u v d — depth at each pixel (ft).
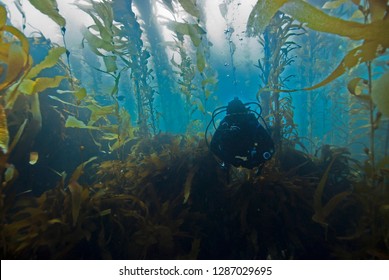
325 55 26.32
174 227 9.96
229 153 10.21
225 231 10.69
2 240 7.59
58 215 9.04
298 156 13.25
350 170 12.84
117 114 11.30
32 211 8.50
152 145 18.60
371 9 6.27
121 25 19.06
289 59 12.05
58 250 8.37
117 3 17.60
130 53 17.94
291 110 13.55
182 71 18.28
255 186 10.75
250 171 11.15
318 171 12.45
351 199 10.33
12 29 6.21
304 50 24.85
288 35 11.18
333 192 11.20
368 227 8.82
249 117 10.39
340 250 9.08
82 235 8.52
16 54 5.83
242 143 10.05
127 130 12.46
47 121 14.53
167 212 10.66
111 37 11.10
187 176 11.91
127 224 9.71
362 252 8.45
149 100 19.21
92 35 10.43
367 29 5.35
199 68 12.25
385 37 5.40
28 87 7.45
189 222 10.75
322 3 20.13
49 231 8.35
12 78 5.98
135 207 11.00
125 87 37.76
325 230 9.23
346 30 5.33
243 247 10.53
